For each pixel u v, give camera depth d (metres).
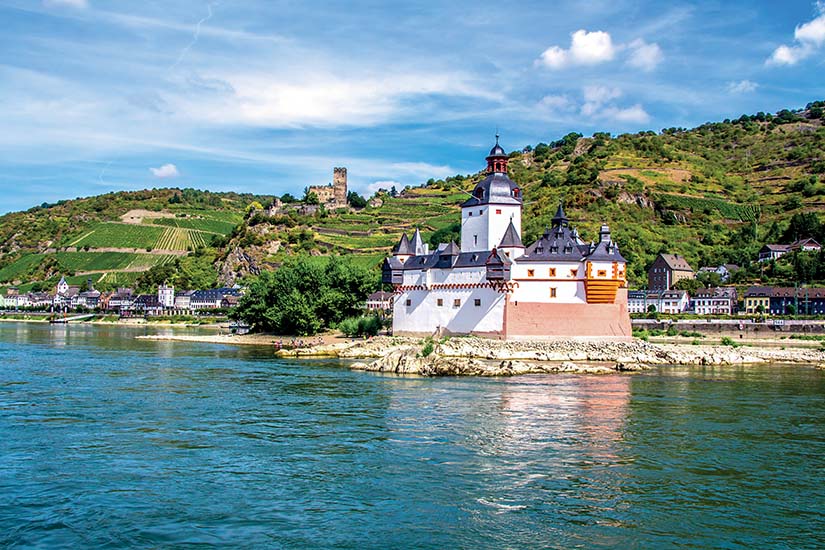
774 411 65.81
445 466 46.03
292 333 173.38
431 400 70.88
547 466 46.12
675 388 81.12
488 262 130.25
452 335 137.00
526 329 129.00
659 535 35.16
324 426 57.88
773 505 39.31
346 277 172.50
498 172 144.75
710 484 42.78
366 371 97.62
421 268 144.50
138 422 59.34
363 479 43.28
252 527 35.72
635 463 47.03
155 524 36.03
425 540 34.31
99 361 111.75
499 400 70.88
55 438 53.25
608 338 130.38
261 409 65.56
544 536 34.91
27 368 100.12
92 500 39.31
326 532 35.16
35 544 33.59
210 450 49.84
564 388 80.12
